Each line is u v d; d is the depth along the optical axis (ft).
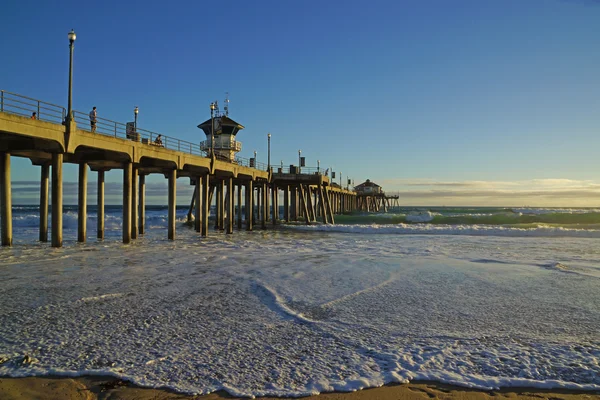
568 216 147.33
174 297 32.50
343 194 262.26
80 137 66.49
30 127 57.72
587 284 38.55
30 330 23.81
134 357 20.02
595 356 20.24
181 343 21.99
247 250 68.44
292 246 76.02
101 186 90.58
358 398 16.33
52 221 68.03
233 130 128.77
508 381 17.63
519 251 67.72
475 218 155.22
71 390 16.78
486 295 33.88
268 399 16.20
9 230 70.08
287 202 195.00
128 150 77.15
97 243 79.15
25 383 17.30
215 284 37.88
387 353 20.76
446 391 16.88
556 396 16.49
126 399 16.10
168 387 17.06
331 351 21.02
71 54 64.69
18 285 36.60
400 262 53.62
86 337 22.74
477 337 23.22
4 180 68.90
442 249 70.95
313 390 16.85
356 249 70.85
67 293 33.47
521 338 23.02
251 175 127.13
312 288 36.52
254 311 28.53
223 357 20.13
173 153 89.30
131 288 35.70
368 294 34.17
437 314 28.02
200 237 99.04
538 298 32.78
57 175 66.80
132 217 91.30
